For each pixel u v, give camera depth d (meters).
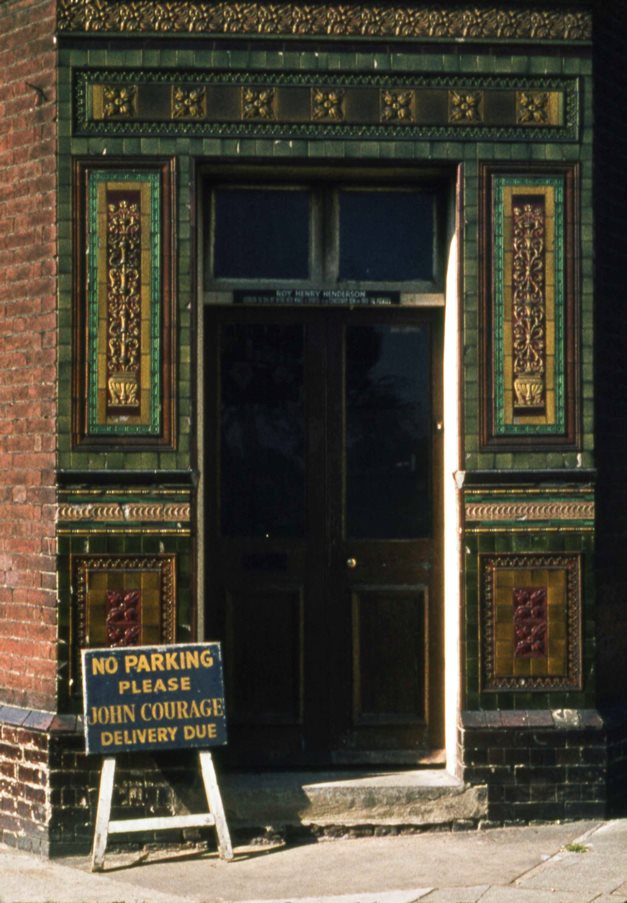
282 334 8.27
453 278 8.03
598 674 8.04
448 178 8.12
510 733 7.84
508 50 7.91
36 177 7.85
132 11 7.75
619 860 7.23
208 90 7.78
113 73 7.75
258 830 7.76
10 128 8.02
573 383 7.92
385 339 8.31
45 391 7.79
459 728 7.89
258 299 8.14
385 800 7.83
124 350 7.72
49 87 7.79
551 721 7.87
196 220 7.86
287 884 7.00
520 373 7.90
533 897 6.66
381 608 8.28
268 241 8.20
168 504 7.71
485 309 7.88
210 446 8.20
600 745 7.89
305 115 7.82
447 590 8.19
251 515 8.23
